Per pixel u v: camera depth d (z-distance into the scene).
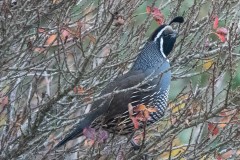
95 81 11.91
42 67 12.16
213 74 10.68
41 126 11.01
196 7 13.78
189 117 11.14
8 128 11.45
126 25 12.07
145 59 12.82
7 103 11.31
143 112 10.52
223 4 13.03
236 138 11.30
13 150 10.95
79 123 11.67
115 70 12.52
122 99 11.94
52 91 13.97
